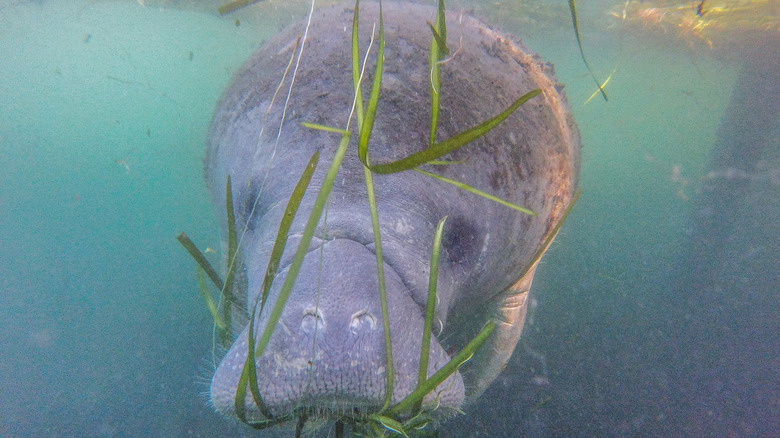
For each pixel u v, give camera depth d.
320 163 1.90
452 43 2.52
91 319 5.87
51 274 7.27
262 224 2.02
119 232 8.97
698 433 3.74
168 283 6.65
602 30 10.24
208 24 11.44
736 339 4.98
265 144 2.14
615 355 4.55
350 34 2.44
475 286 2.47
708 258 6.84
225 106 2.88
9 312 6.16
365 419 1.69
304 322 1.54
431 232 1.96
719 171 8.92
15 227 9.84
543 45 11.45
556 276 5.83
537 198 2.63
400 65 2.18
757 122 8.77
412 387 1.59
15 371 4.98
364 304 1.58
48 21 12.05
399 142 1.92
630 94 20.47
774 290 5.94
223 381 1.65
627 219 8.31
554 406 3.88
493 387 4.03
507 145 2.31
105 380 4.79
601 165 13.36
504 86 2.54
